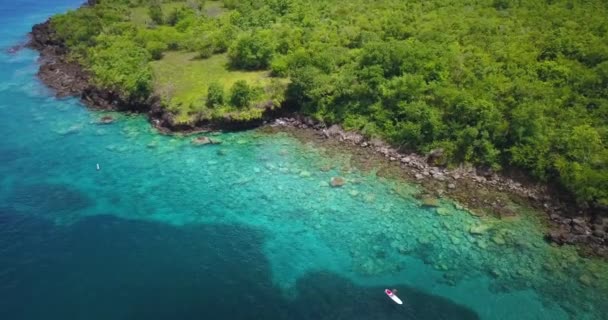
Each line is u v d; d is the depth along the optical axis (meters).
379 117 69.38
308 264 48.22
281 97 74.38
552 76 66.81
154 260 48.12
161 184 60.81
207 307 42.88
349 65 76.44
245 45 84.00
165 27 100.56
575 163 55.16
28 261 47.56
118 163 65.12
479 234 52.22
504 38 77.00
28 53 106.56
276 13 101.56
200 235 51.88
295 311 42.72
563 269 47.53
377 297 44.41
